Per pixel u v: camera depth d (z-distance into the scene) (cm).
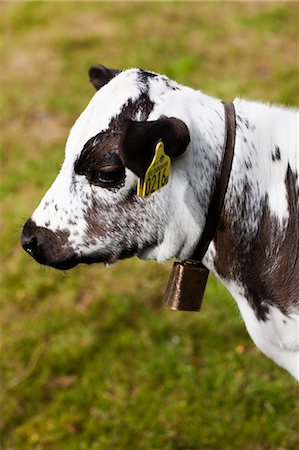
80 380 425
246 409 392
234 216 256
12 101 681
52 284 488
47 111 664
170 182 247
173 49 726
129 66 700
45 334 456
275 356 285
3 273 503
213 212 254
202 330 440
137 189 241
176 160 244
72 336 452
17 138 632
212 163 250
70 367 434
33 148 617
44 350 446
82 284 488
